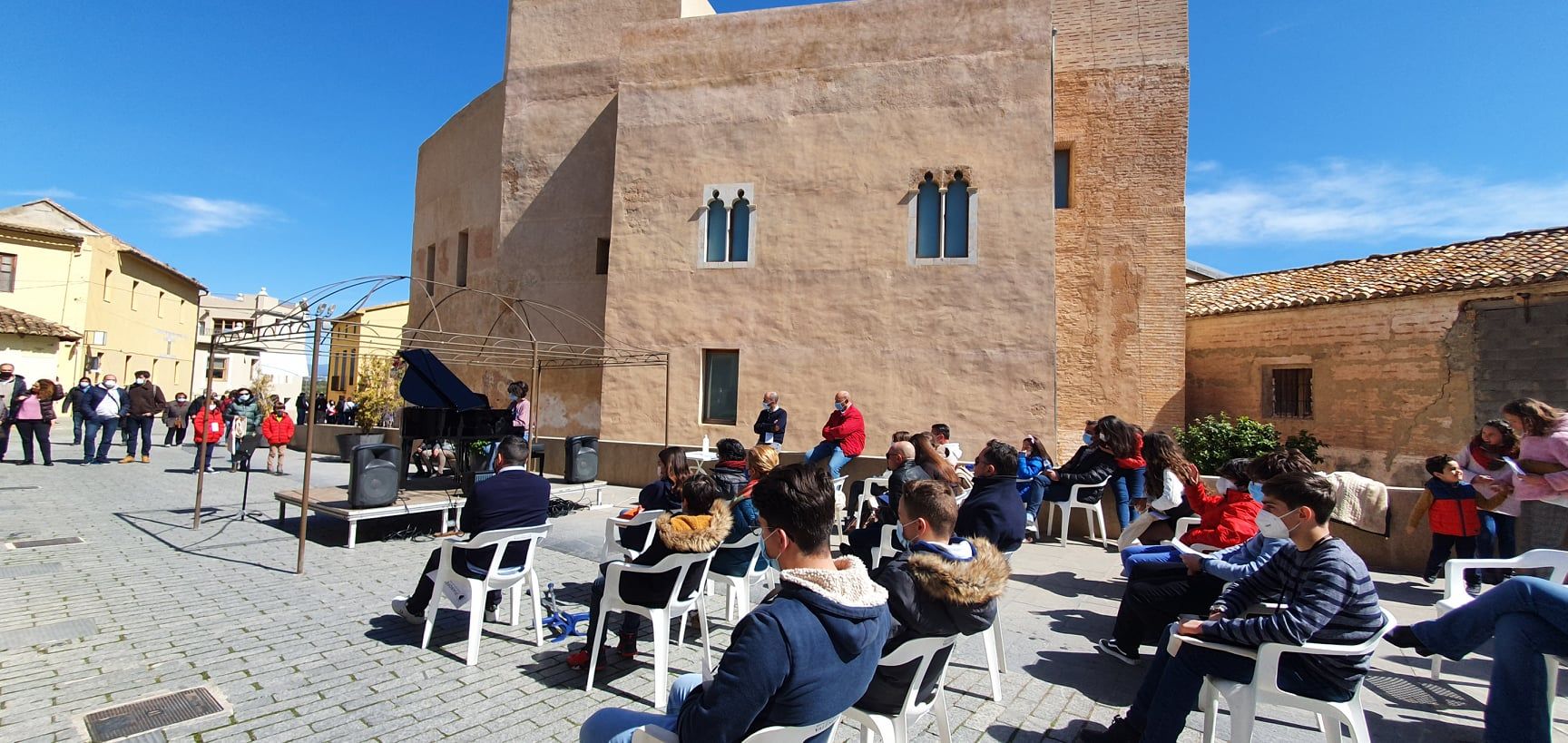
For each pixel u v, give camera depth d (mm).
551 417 16938
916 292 13133
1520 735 3697
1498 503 7551
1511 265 12906
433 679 4887
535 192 17328
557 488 12875
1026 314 12625
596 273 16656
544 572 7762
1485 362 12500
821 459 11125
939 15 13422
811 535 2771
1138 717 4109
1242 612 4047
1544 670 3686
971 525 5688
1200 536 6016
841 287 13492
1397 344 13508
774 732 2572
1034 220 12734
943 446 10141
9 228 29828
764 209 13977
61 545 8203
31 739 3887
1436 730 4445
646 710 4520
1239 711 3580
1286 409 15203
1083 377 14195
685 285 14242
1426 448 13047
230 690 4590
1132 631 5438
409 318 22703
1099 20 14656
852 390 13250
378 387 19609
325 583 7070
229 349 10070
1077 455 10312
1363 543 8719
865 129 13617
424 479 10719
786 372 13617
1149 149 14227
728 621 6293
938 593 3191
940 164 13203
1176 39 14234
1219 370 16297
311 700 4492
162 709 4285
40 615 5836
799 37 14086
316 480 14406
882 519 7117
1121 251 14211
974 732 4363
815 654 2523
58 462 15805
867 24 13773
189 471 15281
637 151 14680
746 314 13906
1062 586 7738
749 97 14242
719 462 6969
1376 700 4855
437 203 21453
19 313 28766
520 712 4438
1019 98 12969
